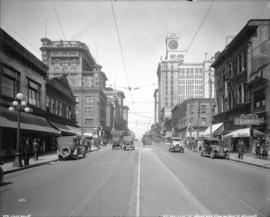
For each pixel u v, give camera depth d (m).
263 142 31.70
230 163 25.55
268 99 31.09
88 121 85.81
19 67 30.45
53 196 10.12
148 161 26.80
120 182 13.47
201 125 81.31
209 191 11.12
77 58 89.56
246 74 37.84
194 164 23.91
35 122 30.88
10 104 27.72
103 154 38.94
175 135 107.00
